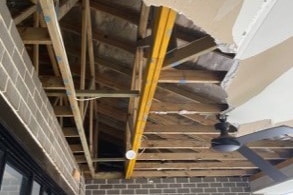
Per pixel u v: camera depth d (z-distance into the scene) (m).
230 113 1.91
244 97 1.69
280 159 4.80
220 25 1.13
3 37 1.52
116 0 2.28
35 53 2.21
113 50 2.83
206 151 4.75
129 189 5.29
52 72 2.81
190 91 3.09
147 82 2.18
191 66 2.60
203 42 2.01
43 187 2.82
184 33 2.32
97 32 2.65
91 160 4.23
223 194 5.45
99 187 5.26
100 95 2.46
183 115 3.63
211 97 3.09
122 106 3.95
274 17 1.08
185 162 5.14
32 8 1.91
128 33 2.56
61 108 2.95
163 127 3.59
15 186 2.20
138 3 2.23
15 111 1.74
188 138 4.28
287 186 5.00
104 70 3.20
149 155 4.66
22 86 1.83
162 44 1.77
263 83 1.50
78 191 4.51
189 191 5.42
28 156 2.16
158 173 5.33
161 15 1.55
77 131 3.32
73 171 4.00
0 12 1.48
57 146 2.97
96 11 2.41
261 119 1.86
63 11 1.87
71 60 3.03
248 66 1.43
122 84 3.29
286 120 1.81
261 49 1.27
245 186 5.55
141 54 2.50
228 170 5.47
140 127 3.01
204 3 1.04
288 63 1.33
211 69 2.61
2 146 1.82
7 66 1.58
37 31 1.86
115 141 5.23
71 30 2.57
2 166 1.84
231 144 1.85
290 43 1.24
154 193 5.32
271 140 4.12
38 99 2.22
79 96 2.48
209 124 3.60
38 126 2.22
